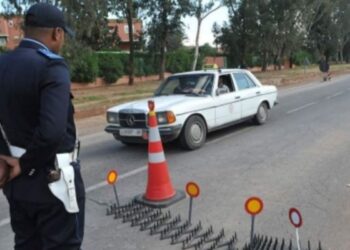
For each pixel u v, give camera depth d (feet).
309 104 50.49
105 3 67.41
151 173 17.92
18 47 8.29
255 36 150.30
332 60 249.55
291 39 163.32
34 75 7.78
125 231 15.24
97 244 14.21
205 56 151.43
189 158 25.68
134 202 18.12
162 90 31.65
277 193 18.47
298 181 20.07
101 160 26.40
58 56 8.11
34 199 8.21
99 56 101.76
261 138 30.73
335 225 14.84
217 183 20.35
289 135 31.42
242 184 20.01
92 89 89.20
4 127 8.22
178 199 18.02
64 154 8.28
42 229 8.54
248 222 15.44
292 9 153.48
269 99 37.11
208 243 13.91
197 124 28.22
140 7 106.01
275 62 167.63
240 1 146.92
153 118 17.97
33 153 7.67
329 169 21.90
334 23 215.92
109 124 28.25
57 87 7.75
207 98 29.43
